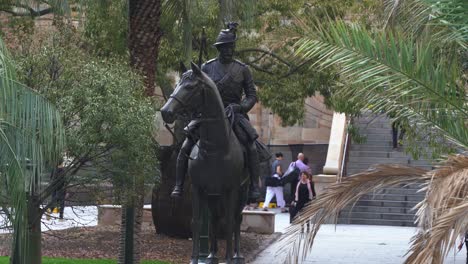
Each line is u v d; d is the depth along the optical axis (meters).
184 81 11.74
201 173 12.30
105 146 15.61
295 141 42.59
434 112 10.06
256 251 22.45
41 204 17.11
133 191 16.41
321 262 20.80
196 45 23.03
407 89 9.52
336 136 35.12
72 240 23.02
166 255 21.16
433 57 10.12
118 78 15.77
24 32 21.27
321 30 9.69
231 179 12.32
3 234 20.20
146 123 15.67
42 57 15.70
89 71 15.51
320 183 32.50
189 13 19.48
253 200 13.02
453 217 7.35
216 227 13.30
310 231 8.92
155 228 25.05
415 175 8.80
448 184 7.72
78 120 15.38
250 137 12.85
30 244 15.62
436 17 9.56
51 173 15.71
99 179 16.09
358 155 34.56
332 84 22.84
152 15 19.12
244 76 13.02
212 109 12.00
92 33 22.28
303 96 24.59
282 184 35.78
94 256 20.75
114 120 15.16
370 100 9.80
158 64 23.98
